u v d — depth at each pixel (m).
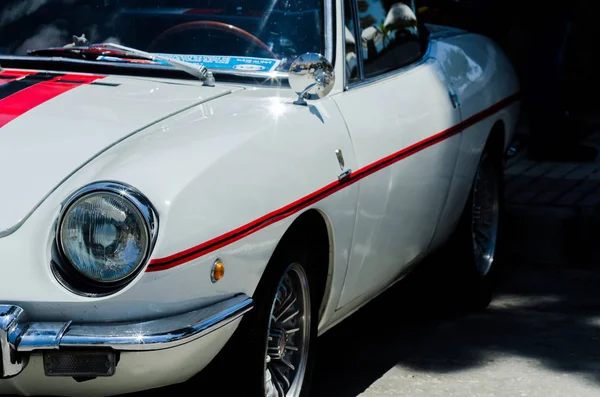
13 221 2.83
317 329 3.73
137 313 2.81
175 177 2.89
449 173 4.64
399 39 4.54
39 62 3.84
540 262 6.43
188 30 3.91
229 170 3.03
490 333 4.99
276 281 3.31
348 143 3.66
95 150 3.03
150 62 3.81
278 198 3.17
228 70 3.79
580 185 7.37
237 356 3.21
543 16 7.73
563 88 9.67
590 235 6.53
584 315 5.31
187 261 2.84
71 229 2.80
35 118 3.21
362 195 3.75
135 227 2.78
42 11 4.07
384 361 4.55
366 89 4.04
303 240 3.47
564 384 4.24
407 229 4.27
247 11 3.92
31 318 2.79
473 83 5.05
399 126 4.08
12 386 2.88
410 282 5.80
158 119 3.26
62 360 2.79
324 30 3.91
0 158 3.01
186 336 2.81
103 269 2.79
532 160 8.12
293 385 3.63
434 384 4.25
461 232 5.13
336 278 3.71
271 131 3.29
